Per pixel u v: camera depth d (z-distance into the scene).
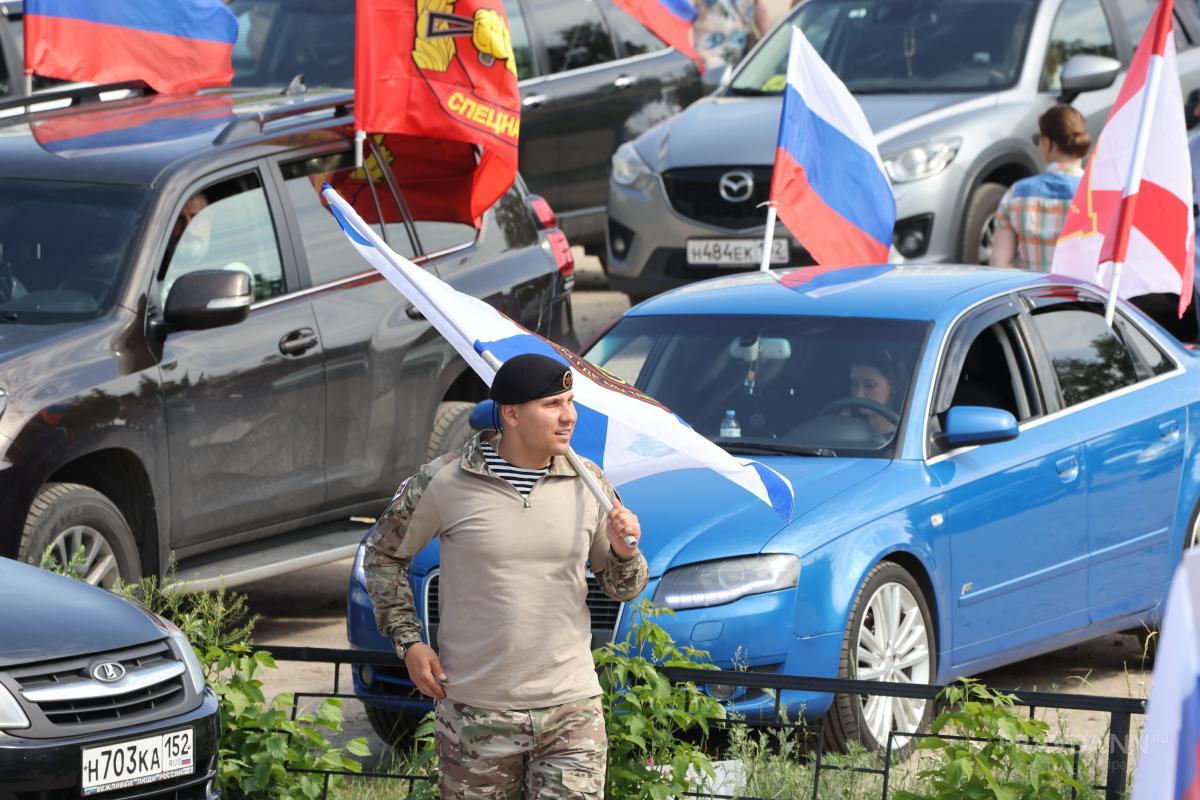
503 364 15.23
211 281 26.77
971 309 25.30
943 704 23.55
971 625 23.62
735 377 25.02
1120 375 26.64
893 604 22.41
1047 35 45.22
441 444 31.17
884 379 24.23
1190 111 47.50
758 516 21.94
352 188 30.88
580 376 17.47
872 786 20.36
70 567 24.45
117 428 25.91
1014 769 18.06
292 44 49.56
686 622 21.05
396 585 15.82
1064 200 34.00
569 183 50.94
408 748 23.56
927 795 18.50
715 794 18.89
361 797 20.50
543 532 15.21
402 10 30.30
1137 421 26.08
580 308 53.41
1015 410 25.05
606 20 52.19
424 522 15.52
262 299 28.83
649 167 44.94
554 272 33.56
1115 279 26.91
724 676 18.88
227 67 35.97
